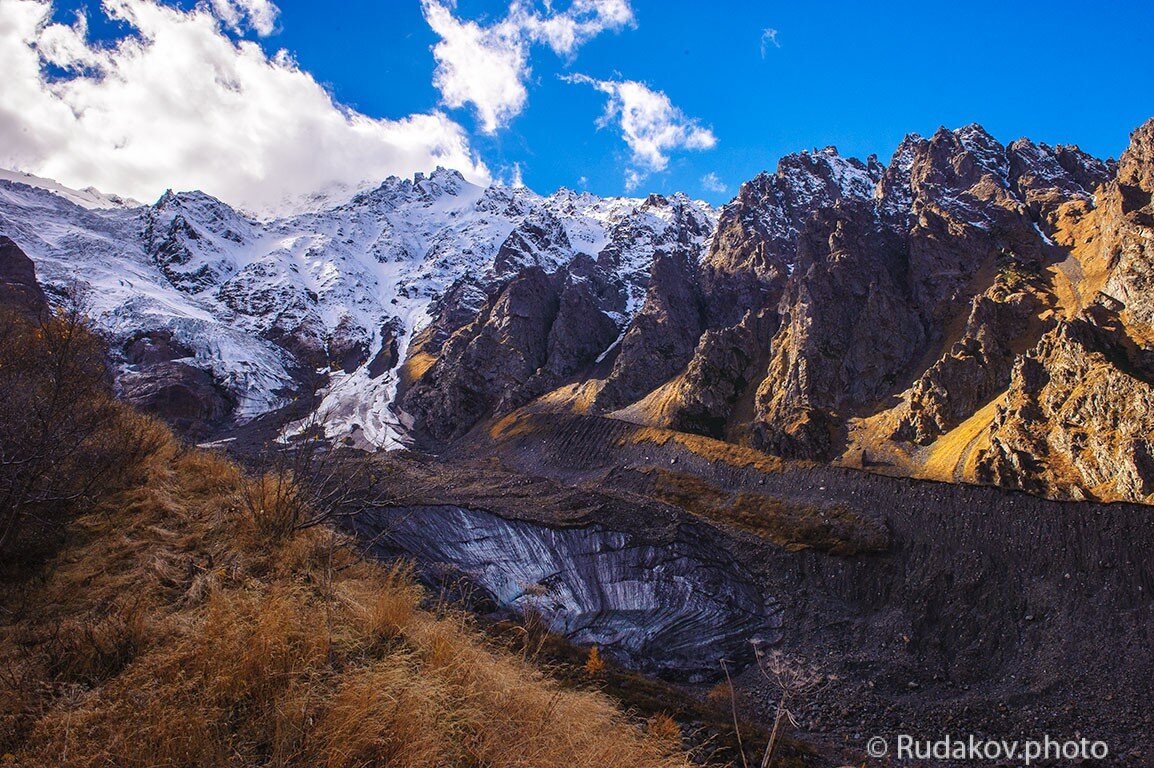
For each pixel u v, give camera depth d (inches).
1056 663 1609.3
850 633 1886.1
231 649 263.1
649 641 1827.0
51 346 446.9
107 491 460.1
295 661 269.3
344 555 449.4
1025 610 1806.1
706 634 1863.9
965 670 1675.7
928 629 1852.9
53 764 204.2
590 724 327.3
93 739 219.1
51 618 303.9
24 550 354.3
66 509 413.1
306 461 537.0
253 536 433.4
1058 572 1862.7
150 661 259.9
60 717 226.1
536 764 268.5
